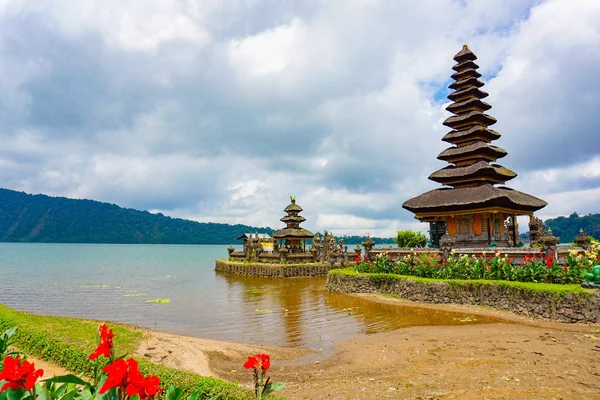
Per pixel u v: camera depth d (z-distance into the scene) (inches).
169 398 183.2
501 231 1536.7
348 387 469.7
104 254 5315.0
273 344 725.9
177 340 694.5
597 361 536.7
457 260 1153.4
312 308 1071.6
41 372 164.7
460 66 1765.5
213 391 354.6
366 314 964.6
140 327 855.1
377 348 661.3
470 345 640.4
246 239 2554.1
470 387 450.0
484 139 1658.5
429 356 595.2
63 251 6072.8
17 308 1142.3
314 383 495.8
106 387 148.3
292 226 2447.1
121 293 1453.0
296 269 2085.4
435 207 1487.5
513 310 888.3
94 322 725.3
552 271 900.0
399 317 914.7
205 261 3949.3
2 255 4665.4
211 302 1215.6
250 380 518.0
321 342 732.0
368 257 1423.5
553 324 784.9
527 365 525.0
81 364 456.1
